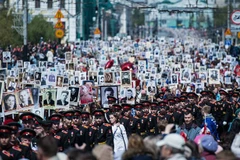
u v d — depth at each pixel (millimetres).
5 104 35719
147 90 53062
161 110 39688
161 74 59875
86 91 43094
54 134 31719
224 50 103312
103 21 162375
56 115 32031
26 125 30094
